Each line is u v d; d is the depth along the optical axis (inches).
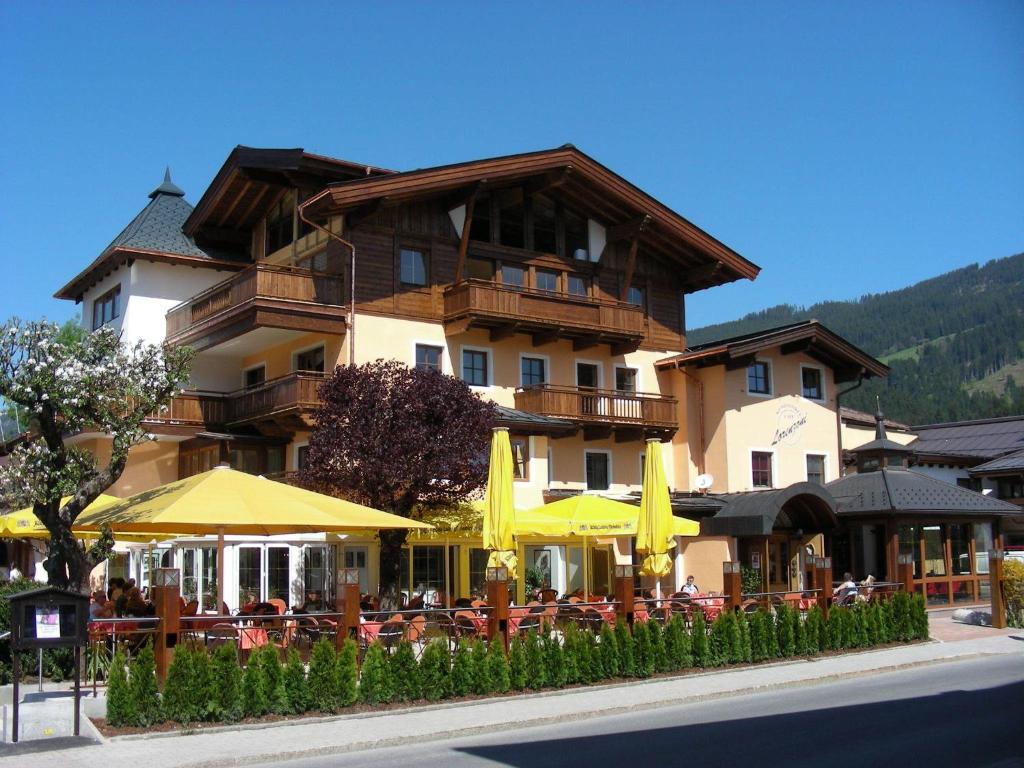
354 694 564.4
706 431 1414.9
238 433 1226.6
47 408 651.5
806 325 1444.4
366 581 1113.4
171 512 594.2
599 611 775.7
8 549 1419.8
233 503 620.1
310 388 1114.1
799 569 1243.8
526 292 1268.5
